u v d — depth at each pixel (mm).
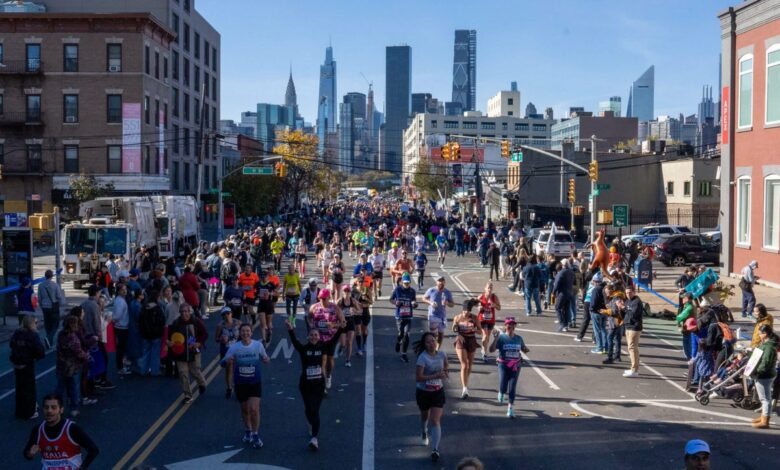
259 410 13141
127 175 59938
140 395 15570
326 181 129250
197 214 51938
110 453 11867
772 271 32469
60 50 59750
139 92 60031
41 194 60031
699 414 14375
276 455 11773
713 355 15398
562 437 12805
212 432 12992
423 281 36188
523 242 33875
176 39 72500
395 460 11555
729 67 35875
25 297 20984
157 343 17250
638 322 17391
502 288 34875
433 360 11602
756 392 14391
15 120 59469
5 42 59688
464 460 5883
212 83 87750
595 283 20281
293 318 23125
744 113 35062
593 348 20891
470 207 94125
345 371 17797
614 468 11273
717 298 21422
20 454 11914
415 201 135250
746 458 11797
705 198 66812
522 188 75875
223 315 15320
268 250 47062
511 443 12453
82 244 34719
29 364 13859
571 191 51625
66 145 60094
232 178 73250
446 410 14477
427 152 145875
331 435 12836
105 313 16562
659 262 45688
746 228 35250
